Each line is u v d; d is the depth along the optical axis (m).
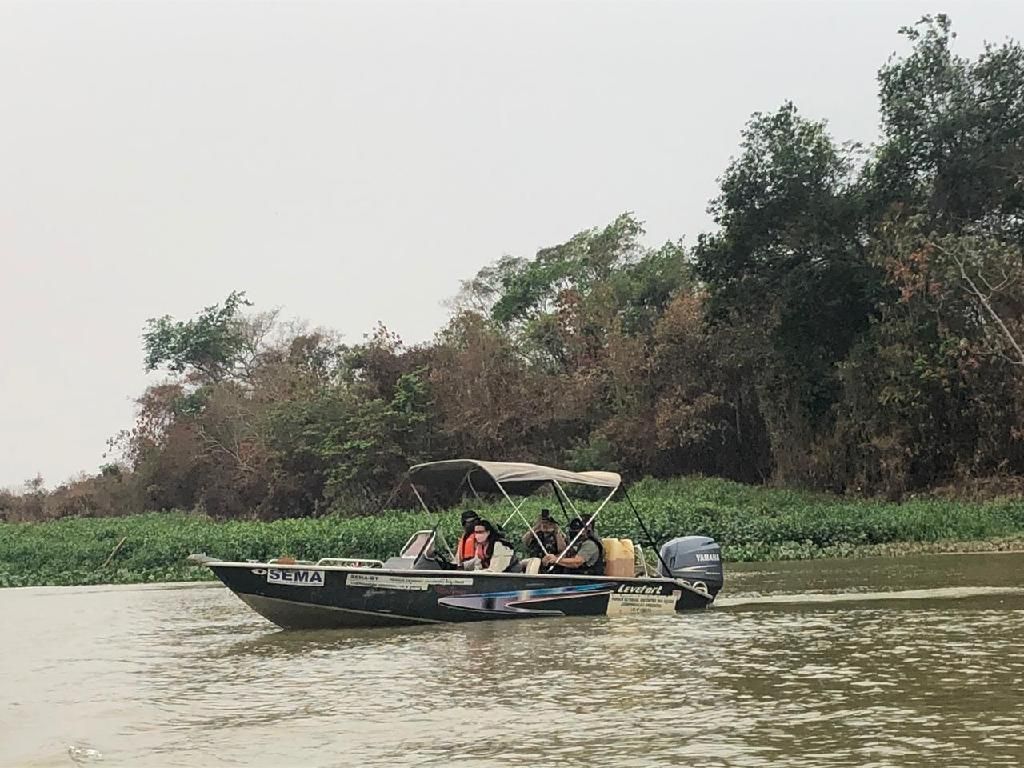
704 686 8.02
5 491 65.12
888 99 33.78
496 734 6.73
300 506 45.09
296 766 6.18
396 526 25.39
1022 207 32.38
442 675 8.92
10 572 24.81
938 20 33.50
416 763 6.13
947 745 6.07
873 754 5.94
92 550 25.78
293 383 48.44
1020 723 6.53
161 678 9.49
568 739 6.53
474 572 12.30
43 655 11.35
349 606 12.03
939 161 33.19
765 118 34.38
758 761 5.89
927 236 31.23
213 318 62.16
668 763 5.91
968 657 8.87
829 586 15.30
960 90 32.88
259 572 11.84
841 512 25.91
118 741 7.07
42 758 6.71
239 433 51.25
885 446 31.81
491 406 41.34
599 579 12.62
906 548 22.19
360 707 7.73
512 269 52.69
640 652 9.74
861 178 34.22
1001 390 30.52
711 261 35.00
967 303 30.69
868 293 33.16
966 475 31.30
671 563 13.34
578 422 41.84
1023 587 14.30
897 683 7.88
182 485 52.91
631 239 48.94
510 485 13.50
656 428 38.78
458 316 44.53
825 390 34.91
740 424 39.47
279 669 9.63
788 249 33.97
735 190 34.12
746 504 31.17
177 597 18.62
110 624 14.28
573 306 43.31
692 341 39.47
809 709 7.11
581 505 26.02
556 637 10.88
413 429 41.19
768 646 9.84
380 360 43.66
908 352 31.12
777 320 34.41
